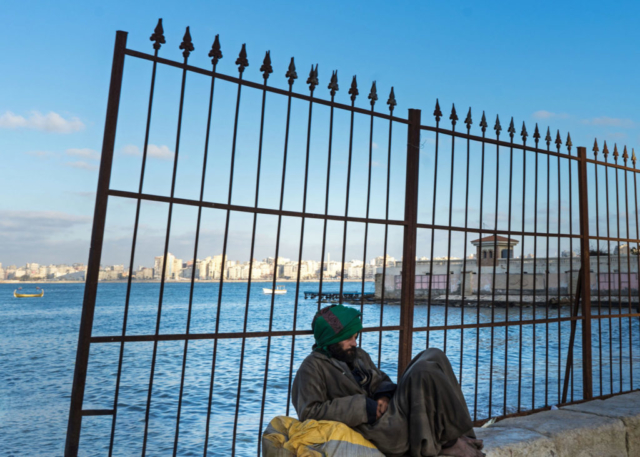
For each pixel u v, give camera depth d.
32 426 14.35
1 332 47.03
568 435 3.40
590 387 4.35
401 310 3.31
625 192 4.65
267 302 94.44
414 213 3.38
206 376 20.05
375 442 2.35
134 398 15.80
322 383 2.51
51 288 147.00
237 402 2.62
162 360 25.42
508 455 3.03
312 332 2.73
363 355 2.87
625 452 3.69
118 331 51.03
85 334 2.31
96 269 2.36
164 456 10.04
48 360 28.19
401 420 2.33
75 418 2.29
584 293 4.37
